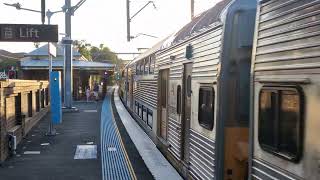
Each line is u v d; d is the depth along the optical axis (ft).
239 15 22.04
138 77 72.13
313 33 13.74
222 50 22.20
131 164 38.14
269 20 17.06
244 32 22.08
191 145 29.17
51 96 58.34
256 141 17.81
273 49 16.55
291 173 14.84
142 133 58.80
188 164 30.22
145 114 60.29
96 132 60.49
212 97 23.72
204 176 25.26
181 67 32.73
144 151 44.42
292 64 15.01
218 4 26.81
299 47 14.57
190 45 29.58
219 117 22.29
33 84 67.67
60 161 40.04
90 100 139.13
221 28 22.49
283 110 15.56
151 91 53.26
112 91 211.41
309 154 13.69
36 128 66.08
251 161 18.28
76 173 35.04
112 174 34.47
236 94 22.24
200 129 26.43
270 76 16.69
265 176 16.88
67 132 60.80
